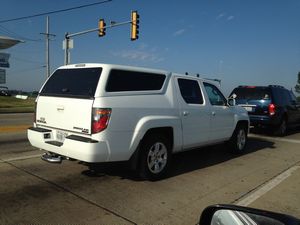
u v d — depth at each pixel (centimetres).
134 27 2166
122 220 448
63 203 498
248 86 1352
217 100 834
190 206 509
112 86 559
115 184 597
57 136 602
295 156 933
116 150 550
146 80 619
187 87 723
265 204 536
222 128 833
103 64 568
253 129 1541
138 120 581
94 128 534
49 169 678
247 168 768
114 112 545
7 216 447
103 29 2414
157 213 477
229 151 925
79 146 537
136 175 652
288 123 1422
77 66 606
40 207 480
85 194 540
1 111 2577
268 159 880
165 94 653
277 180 675
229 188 609
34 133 630
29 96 7019
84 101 550
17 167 689
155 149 625
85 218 449
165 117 634
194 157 867
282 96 1380
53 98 609
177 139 671
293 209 519
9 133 1168
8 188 557
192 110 711
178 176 672
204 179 660
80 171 668
